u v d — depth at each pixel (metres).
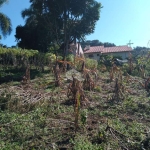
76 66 10.99
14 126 4.52
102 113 5.72
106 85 9.78
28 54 15.04
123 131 4.41
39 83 9.94
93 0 17.72
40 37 23.47
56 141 3.97
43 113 5.49
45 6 17.69
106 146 3.75
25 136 4.11
